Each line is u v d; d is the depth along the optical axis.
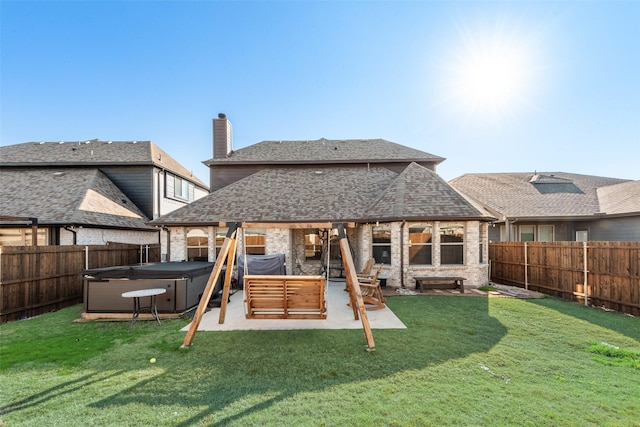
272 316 6.48
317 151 19.75
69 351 5.62
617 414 3.55
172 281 8.11
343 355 5.33
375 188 15.70
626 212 15.36
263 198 15.06
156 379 4.48
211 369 4.81
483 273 12.52
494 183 21.00
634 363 4.96
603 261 8.71
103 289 8.01
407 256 12.23
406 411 3.65
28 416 3.58
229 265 7.32
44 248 8.91
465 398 3.92
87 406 3.79
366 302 8.64
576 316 7.80
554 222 17.92
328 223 6.89
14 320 7.98
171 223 13.31
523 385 4.26
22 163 17.97
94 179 17.28
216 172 18.73
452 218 11.84
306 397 3.97
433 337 6.23
